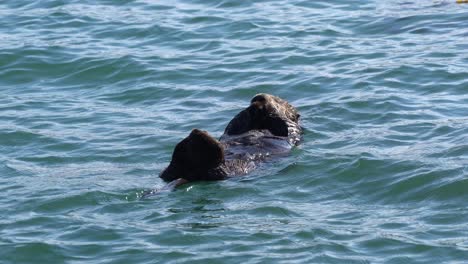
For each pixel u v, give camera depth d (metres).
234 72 51.34
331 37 56.38
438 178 35.59
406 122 42.66
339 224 32.41
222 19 60.66
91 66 53.03
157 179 37.22
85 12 63.00
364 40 55.66
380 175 36.53
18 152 41.47
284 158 38.69
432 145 39.38
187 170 36.69
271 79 49.88
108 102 48.38
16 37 58.38
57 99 49.00
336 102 45.62
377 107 44.75
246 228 32.19
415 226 32.06
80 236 32.16
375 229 31.92
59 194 35.75
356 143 40.19
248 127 40.88
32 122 45.28
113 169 38.94
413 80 48.38
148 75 51.56
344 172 36.94
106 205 34.66
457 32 55.84
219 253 30.50
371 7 62.12
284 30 58.09
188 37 57.59
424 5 61.78
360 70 50.22
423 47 53.47
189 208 34.09
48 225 33.19
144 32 58.66
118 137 42.94
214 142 36.53
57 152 41.28
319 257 30.00
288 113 41.94
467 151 38.09
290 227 32.16
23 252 31.25
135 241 31.59
